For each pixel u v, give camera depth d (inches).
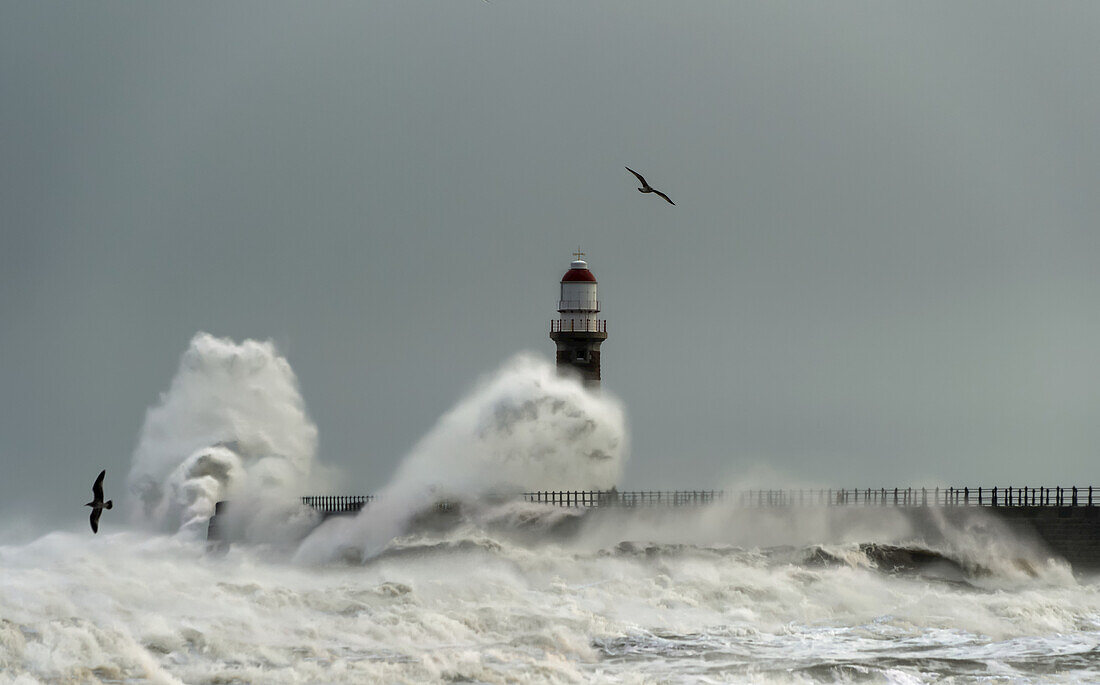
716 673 7859.3
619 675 7775.6
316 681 7529.5
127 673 7549.2
